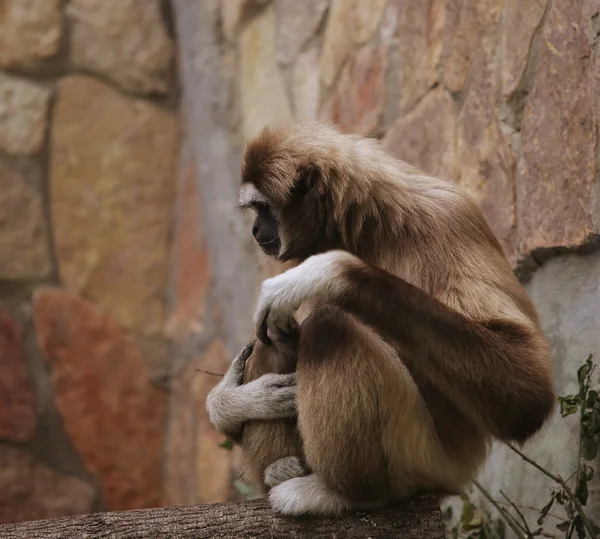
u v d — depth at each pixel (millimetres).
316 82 12508
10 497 14625
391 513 6609
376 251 7020
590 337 7371
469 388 6230
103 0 16547
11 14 15977
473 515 8672
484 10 9047
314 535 6484
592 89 7270
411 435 6516
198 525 6426
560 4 7754
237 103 14656
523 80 8312
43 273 15531
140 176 16359
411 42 10375
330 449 6434
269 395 7113
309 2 12766
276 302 6484
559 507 7590
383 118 10891
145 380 15688
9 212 15500
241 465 7797
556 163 7754
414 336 6242
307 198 7348
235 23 14797
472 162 9117
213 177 15031
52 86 16062
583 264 7625
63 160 15922
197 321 15250
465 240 6797
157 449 15547
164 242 16359
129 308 15922
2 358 15039
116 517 6438
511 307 6551
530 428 6289
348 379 6359
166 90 16766
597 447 6895
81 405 15289
